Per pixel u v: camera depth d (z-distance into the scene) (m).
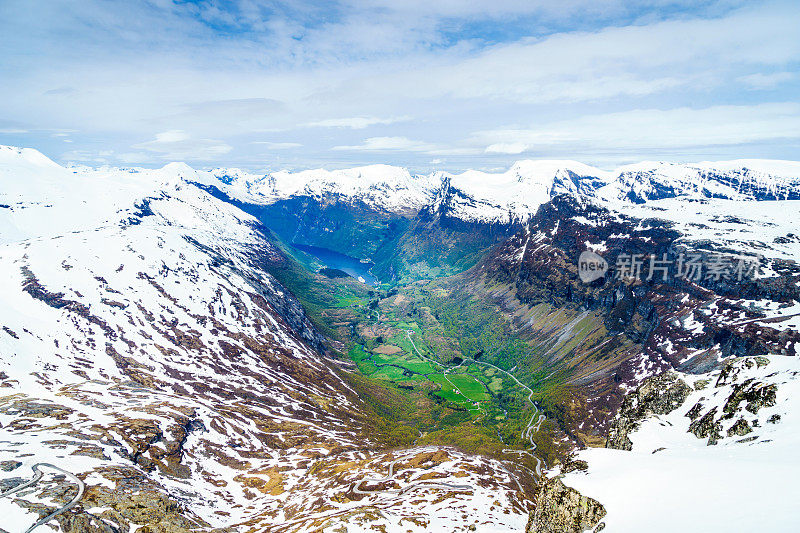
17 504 133.38
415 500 159.88
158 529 137.62
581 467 83.25
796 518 43.59
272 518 169.75
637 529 54.91
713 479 61.09
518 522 137.25
